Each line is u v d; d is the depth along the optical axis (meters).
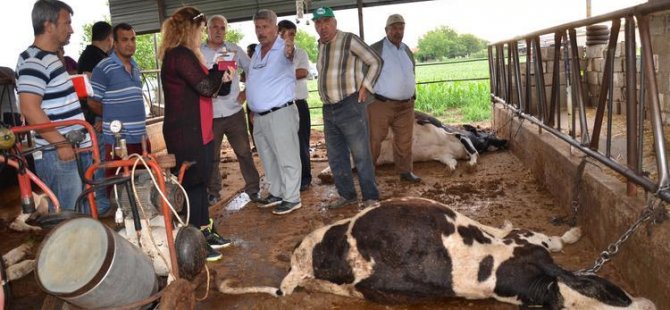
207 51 5.80
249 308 3.55
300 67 6.52
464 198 5.74
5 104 5.51
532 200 5.49
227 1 10.36
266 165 5.89
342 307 3.45
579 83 4.47
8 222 5.72
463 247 3.20
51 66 3.99
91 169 3.08
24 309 3.85
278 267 4.26
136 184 3.20
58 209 3.22
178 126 4.13
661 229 3.02
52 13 3.91
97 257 2.54
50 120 4.07
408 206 3.38
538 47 5.99
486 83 17.27
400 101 6.32
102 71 5.20
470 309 3.30
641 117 3.32
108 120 5.26
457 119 12.95
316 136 11.35
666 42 6.05
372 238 3.27
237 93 5.97
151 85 11.79
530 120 6.71
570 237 4.20
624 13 3.35
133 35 5.29
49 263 2.50
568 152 5.14
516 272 3.12
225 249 4.73
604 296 2.78
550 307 2.96
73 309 2.78
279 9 10.28
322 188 6.70
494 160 7.56
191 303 2.98
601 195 3.93
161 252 3.21
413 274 3.18
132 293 2.72
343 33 5.25
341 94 5.32
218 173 6.15
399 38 6.21
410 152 6.57
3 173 5.90
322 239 3.48
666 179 3.03
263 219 5.57
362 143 5.46
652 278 3.06
